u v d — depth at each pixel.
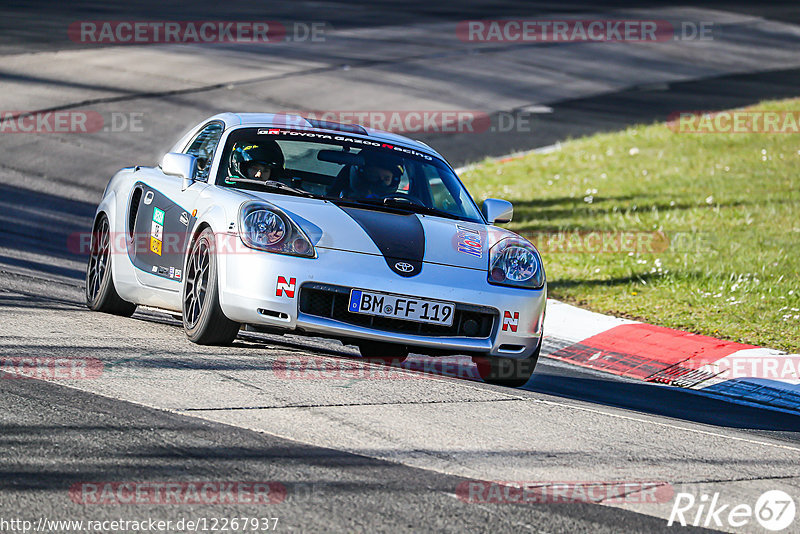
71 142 63.28
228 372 20.25
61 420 16.02
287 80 84.75
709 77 100.25
